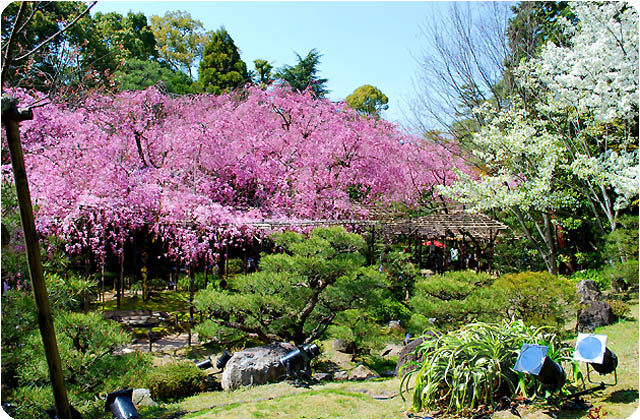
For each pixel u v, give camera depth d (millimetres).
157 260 13656
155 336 9211
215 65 26156
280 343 7277
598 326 7336
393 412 4457
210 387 6773
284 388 6035
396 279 12102
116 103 13148
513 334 4551
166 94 15367
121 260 10648
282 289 6930
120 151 11922
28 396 4055
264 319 7332
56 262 5051
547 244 12109
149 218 11133
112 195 10383
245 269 13000
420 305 6672
